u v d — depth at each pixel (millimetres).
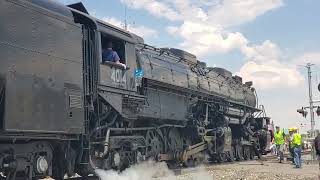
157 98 16734
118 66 13359
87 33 12398
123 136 13578
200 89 21062
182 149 19172
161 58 18234
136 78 14656
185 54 21172
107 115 12922
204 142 21016
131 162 13961
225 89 24812
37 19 10031
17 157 9562
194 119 20094
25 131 9305
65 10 11211
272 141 34906
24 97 9359
